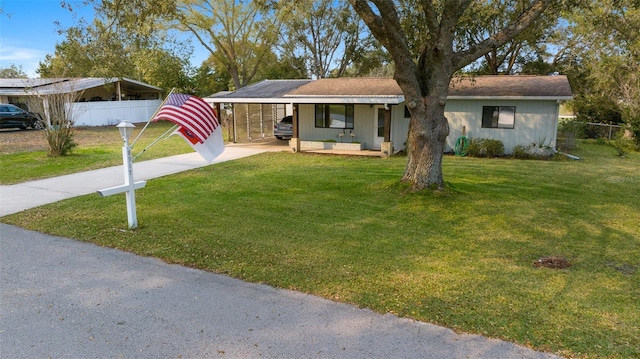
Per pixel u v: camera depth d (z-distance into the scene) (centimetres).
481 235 645
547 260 539
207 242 602
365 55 3762
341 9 3612
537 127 1564
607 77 2173
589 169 1265
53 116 1457
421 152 885
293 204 826
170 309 408
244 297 433
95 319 389
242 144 1952
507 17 1092
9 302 421
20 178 1088
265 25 3088
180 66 3334
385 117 1558
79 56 1020
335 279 475
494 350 333
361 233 650
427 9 796
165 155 1533
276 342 349
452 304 412
